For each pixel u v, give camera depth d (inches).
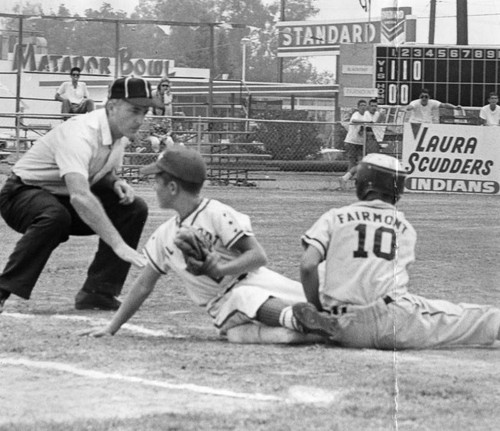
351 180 834.2
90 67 983.6
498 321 208.1
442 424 148.8
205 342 219.0
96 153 262.5
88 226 269.9
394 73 946.7
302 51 1461.6
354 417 151.9
